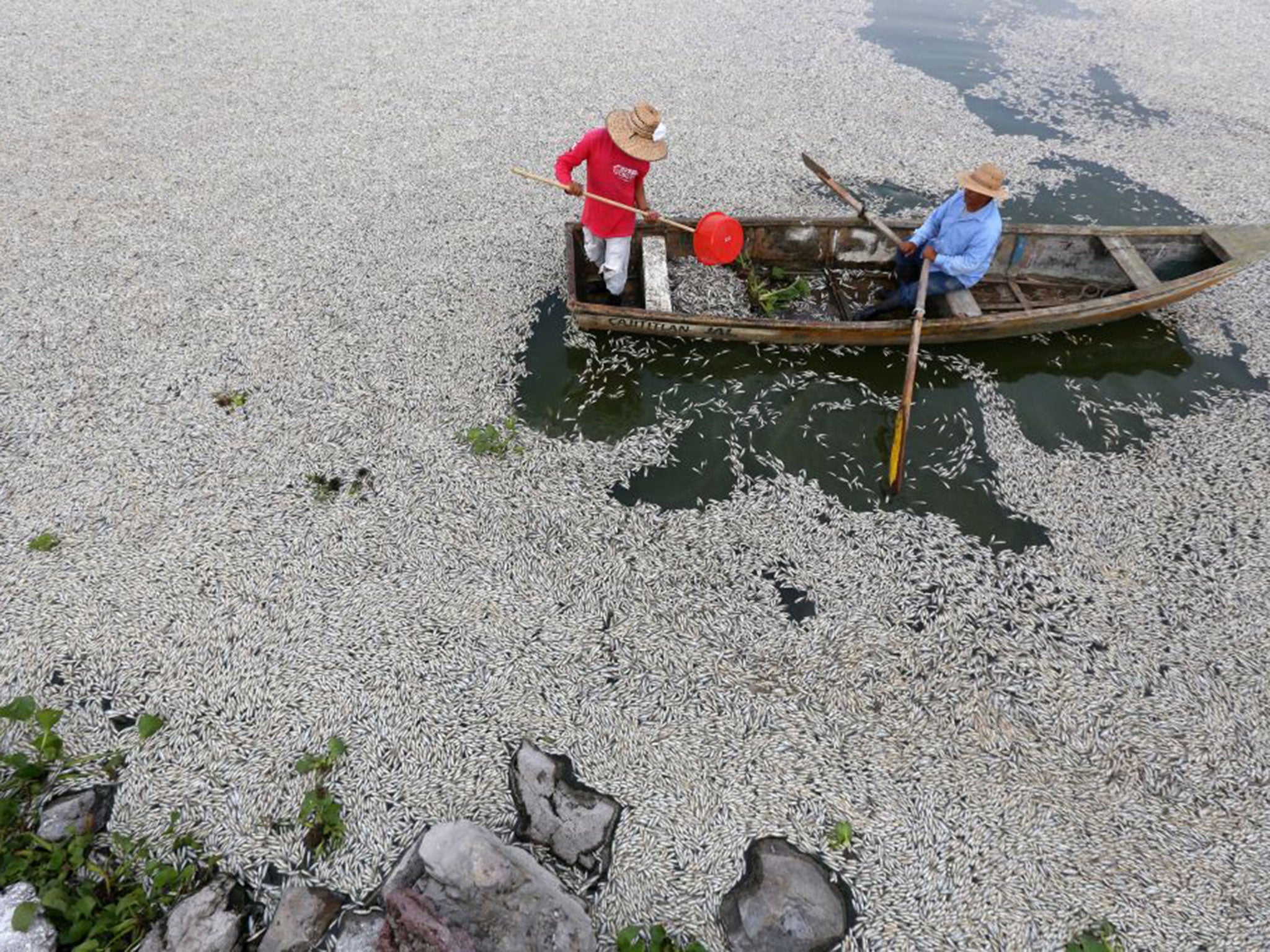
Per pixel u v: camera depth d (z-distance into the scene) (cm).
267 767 489
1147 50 1523
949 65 1452
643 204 748
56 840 445
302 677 534
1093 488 679
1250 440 720
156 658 539
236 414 716
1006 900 443
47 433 689
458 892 406
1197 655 561
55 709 505
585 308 732
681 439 719
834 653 559
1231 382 784
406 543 620
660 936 423
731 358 784
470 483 668
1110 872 454
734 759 502
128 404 720
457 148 1141
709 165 1122
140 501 638
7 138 1101
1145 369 797
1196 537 639
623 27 1566
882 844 465
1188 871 455
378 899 432
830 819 475
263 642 551
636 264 863
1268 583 605
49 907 401
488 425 720
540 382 769
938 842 466
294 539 618
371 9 1598
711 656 556
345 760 494
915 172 1130
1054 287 864
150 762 488
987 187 700
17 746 488
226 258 909
